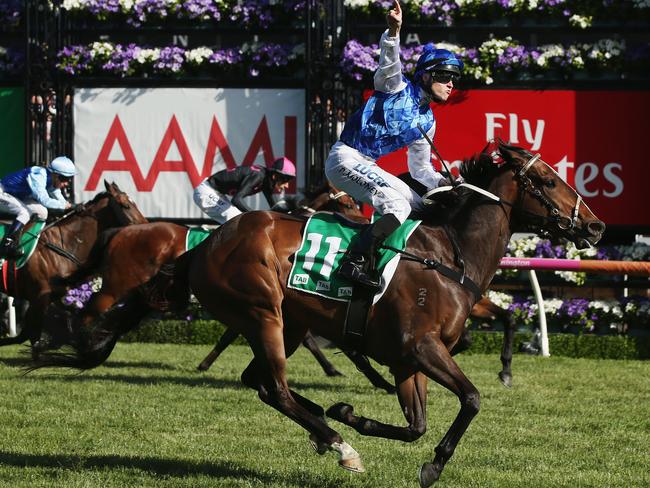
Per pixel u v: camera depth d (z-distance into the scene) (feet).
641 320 51.47
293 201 44.01
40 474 23.11
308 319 23.31
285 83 55.52
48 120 56.54
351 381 40.06
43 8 56.03
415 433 22.94
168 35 58.34
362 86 54.70
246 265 23.16
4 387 36.42
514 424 31.01
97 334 24.59
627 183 53.06
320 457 25.86
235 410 32.37
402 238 23.03
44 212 45.03
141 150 55.88
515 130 53.57
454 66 24.16
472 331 51.16
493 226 23.73
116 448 26.32
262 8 55.52
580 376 41.86
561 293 53.88
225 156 55.62
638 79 53.36
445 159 53.62
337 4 55.11
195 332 53.88
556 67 53.57
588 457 26.45
